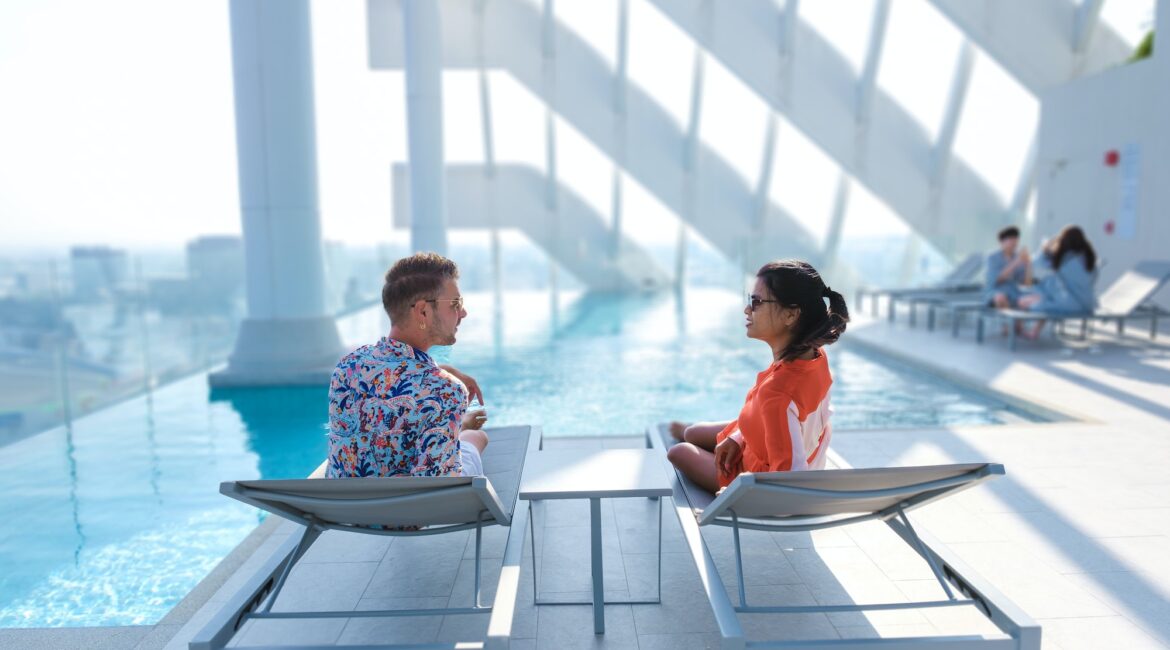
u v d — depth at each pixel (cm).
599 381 693
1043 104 1099
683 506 239
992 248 1266
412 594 260
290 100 682
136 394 696
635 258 1582
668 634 233
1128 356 686
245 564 293
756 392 238
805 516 230
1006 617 183
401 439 211
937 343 802
